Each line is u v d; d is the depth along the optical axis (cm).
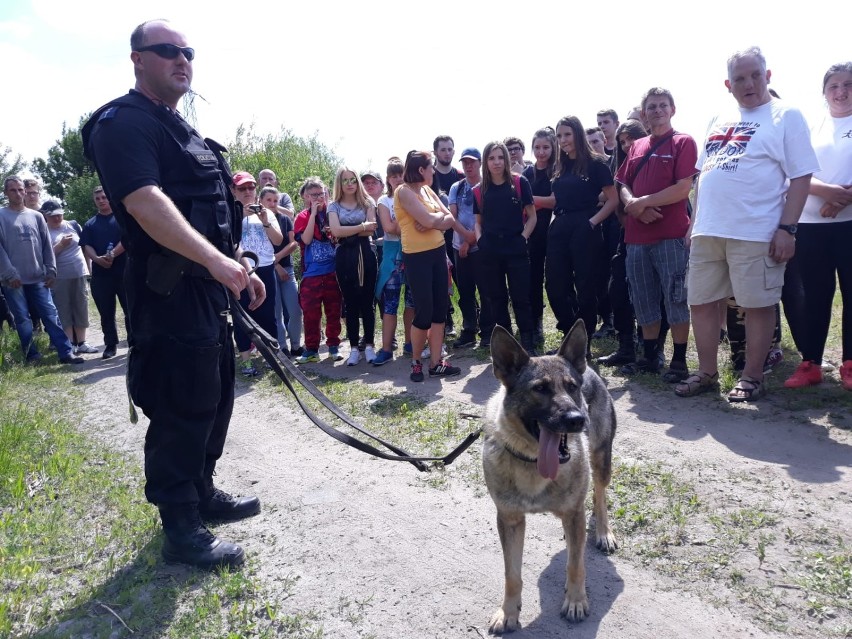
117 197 307
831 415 499
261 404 656
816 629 282
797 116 504
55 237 1071
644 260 617
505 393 318
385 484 451
